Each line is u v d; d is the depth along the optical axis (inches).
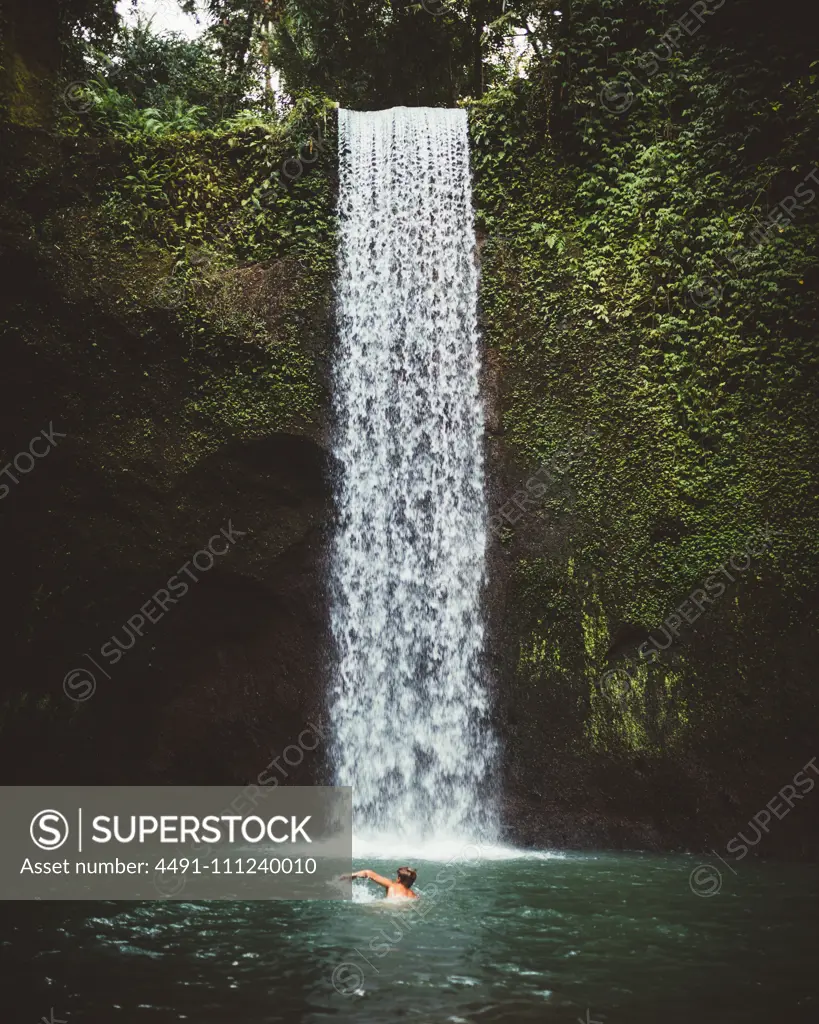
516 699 535.2
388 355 594.2
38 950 275.1
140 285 572.7
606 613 529.0
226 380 572.4
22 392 554.3
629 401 549.6
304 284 592.1
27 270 557.9
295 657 570.6
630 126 591.2
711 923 311.4
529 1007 220.5
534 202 600.7
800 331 532.4
